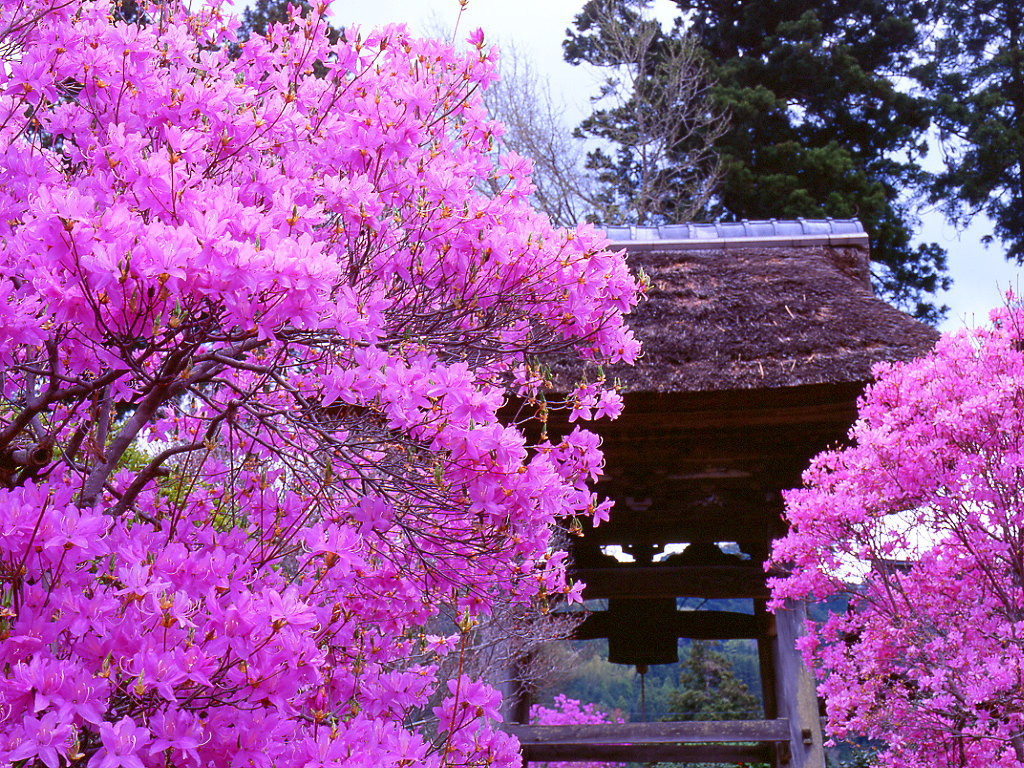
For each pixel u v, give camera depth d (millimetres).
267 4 12945
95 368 2162
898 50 20906
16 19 2365
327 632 2553
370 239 2576
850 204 17484
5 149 2248
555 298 2613
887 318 6008
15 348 2129
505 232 2479
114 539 2100
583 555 6438
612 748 6609
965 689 4203
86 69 2424
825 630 5156
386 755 2115
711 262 7324
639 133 19312
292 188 2500
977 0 21172
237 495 2904
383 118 2588
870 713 4668
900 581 4770
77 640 1832
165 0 3143
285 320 1908
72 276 1767
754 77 19953
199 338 1982
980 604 4492
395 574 2764
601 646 20016
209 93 2500
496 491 2219
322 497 2691
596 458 2732
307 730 2359
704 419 5582
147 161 2006
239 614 1791
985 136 19234
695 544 6828
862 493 4656
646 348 5840
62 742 1521
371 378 2127
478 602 2670
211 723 1812
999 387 4227
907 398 4594
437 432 2133
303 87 2922
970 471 4293
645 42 18875
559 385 5293
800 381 5336
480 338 2750
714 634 7438
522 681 6262
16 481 2404
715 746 6648
